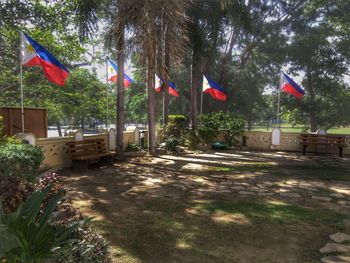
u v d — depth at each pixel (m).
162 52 7.24
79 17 9.58
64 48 16.12
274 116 41.06
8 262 1.58
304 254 2.87
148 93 10.52
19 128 8.22
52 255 1.79
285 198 5.01
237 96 26.52
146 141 13.14
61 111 20.23
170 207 4.42
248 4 22.39
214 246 3.05
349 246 3.06
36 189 3.30
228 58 23.39
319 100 28.09
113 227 3.56
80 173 7.07
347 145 11.00
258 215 4.08
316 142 11.18
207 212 4.20
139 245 3.05
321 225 3.70
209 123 13.23
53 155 7.20
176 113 26.77
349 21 22.86
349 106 25.70
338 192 5.46
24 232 1.71
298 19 25.62
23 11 16.05
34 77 17.41
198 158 10.08
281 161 9.50
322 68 25.53
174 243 3.12
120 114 9.30
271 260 2.74
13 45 15.29
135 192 5.31
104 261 2.62
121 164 8.53
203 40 11.91
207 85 13.74
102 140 8.57
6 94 17.42
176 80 23.48
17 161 3.73
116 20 7.67
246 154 11.32
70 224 2.75
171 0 6.74
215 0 12.24
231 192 5.41
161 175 7.00
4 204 2.51
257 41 24.03
